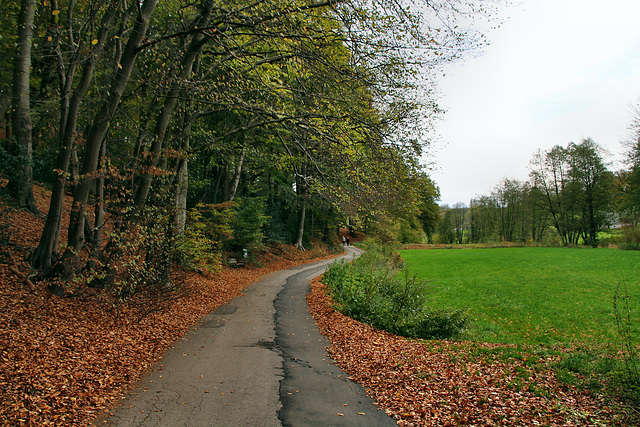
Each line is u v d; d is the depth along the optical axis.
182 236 14.80
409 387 6.47
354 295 14.45
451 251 49.59
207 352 8.42
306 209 40.03
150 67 13.95
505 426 4.89
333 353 8.75
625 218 43.12
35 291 8.93
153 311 10.57
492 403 5.61
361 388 6.61
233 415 5.36
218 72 14.86
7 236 10.89
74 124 9.54
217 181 28.53
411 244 60.94
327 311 13.59
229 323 11.33
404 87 11.46
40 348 6.65
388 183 12.54
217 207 21.66
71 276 9.63
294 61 11.24
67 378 5.93
